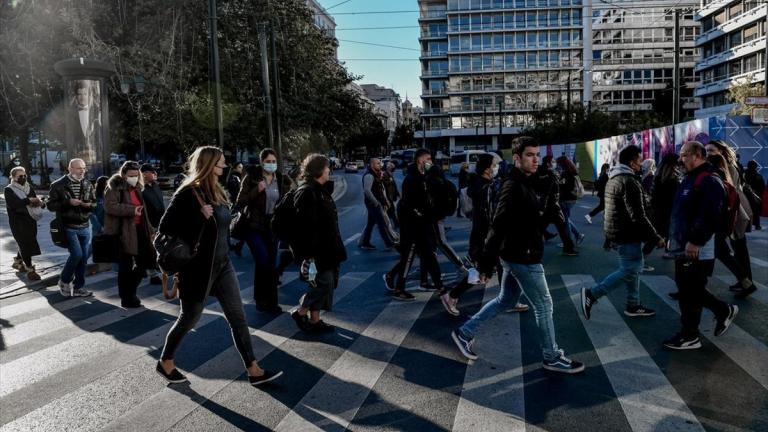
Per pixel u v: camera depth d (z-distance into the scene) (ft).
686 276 16.03
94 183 35.01
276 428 12.00
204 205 13.58
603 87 295.48
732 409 12.39
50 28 64.23
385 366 15.40
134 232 22.29
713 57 198.59
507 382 14.14
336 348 16.96
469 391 13.65
